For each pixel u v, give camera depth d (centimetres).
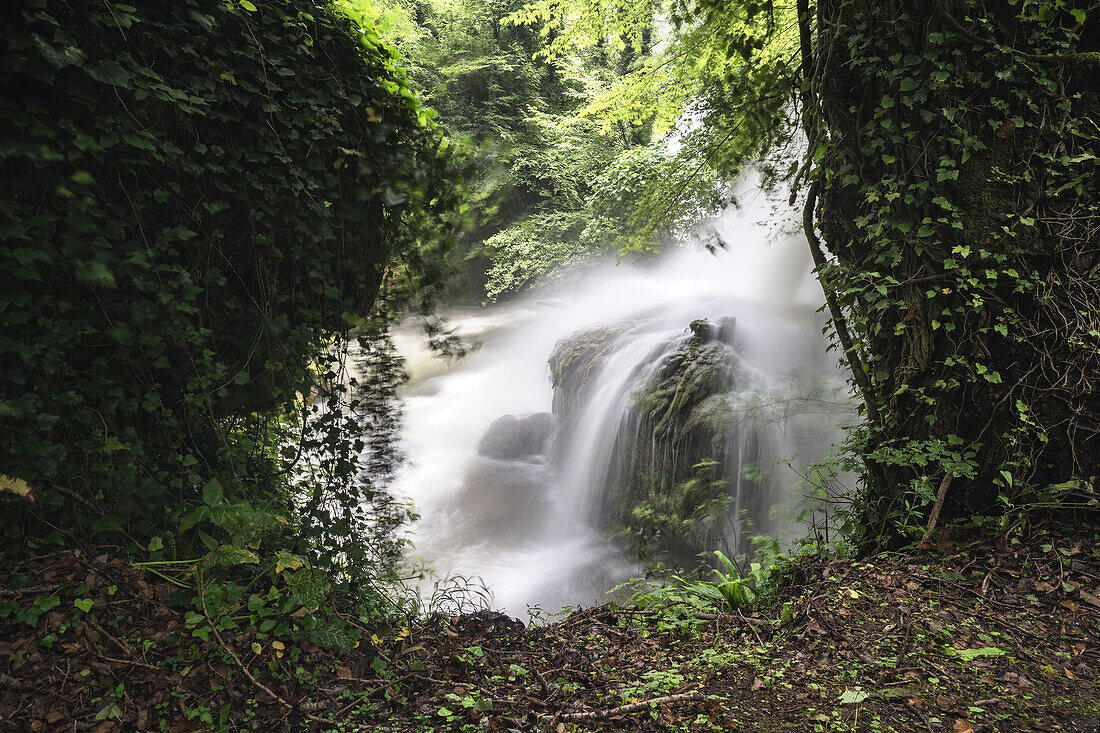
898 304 382
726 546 645
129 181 281
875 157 387
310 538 346
